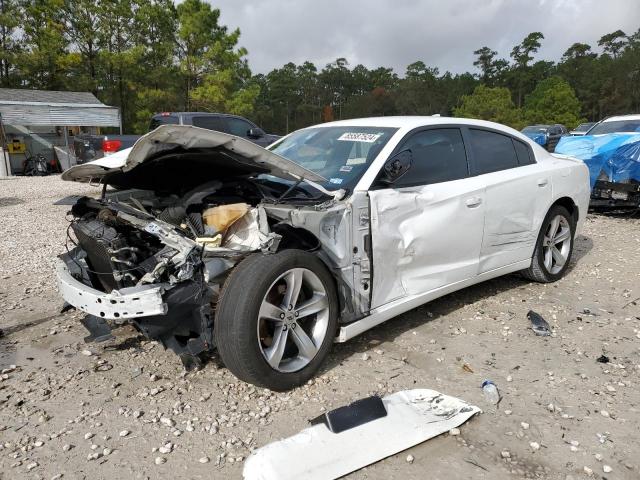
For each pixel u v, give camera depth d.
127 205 3.64
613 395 3.22
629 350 3.83
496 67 105.62
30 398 3.23
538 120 68.94
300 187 3.61
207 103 32.81
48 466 2.59
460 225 4.10
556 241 5.25
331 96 109.25
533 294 5.01
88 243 3.44
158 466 2.59
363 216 3.49
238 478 2.49
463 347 3.88
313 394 3.23
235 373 3.11
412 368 3.56
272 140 13.56
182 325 3.14
